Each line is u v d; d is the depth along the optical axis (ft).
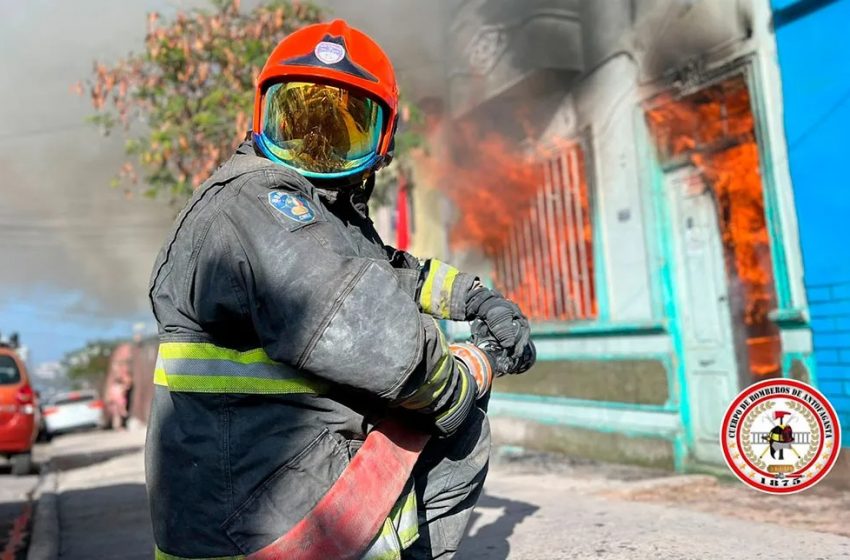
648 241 15.89
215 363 4.31
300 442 4.25
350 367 3.85
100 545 12.35
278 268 3.96
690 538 9.52
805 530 9.73
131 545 12.20
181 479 4.29
